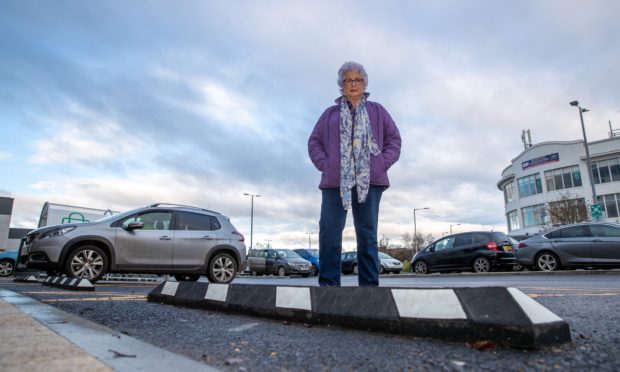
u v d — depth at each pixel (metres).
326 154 3.64
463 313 2.07
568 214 32.62
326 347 2.00
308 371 1.60
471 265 13.77
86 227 7.73
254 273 23.94
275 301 2.96
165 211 8.52
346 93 3.58
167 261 8.22
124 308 3.56
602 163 39.53
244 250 9.25
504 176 50.22
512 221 49.66
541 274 11.54
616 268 11.60
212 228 8.89
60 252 7.43
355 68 3.57
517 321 1.87
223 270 8.83
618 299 3.89
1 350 1.64
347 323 2.50
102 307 3.60
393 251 52.81
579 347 1.85
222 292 3.40
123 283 9.73
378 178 3.51
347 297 2.61
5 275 14.56
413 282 9.82
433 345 2.00
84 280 5.62
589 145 40.19
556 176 42.47
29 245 7.65
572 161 41.12
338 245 3.48
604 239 11.56
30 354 1.58
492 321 1.94
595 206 23.58
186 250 8.40
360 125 3.51
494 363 1.64
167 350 1.84
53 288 5.94
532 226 44.91
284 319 2.83
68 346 1.73
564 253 12.00
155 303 4.06
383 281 10.87
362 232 3.48
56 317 2.61
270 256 21.95
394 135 3.75
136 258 7.96
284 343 2.11
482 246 13.65
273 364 1.70
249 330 2.50
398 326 2.26
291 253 22.08
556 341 1.89
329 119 3.70
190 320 2.90
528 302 1.99
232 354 1.87
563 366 1.57
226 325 2.69
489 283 8.05
